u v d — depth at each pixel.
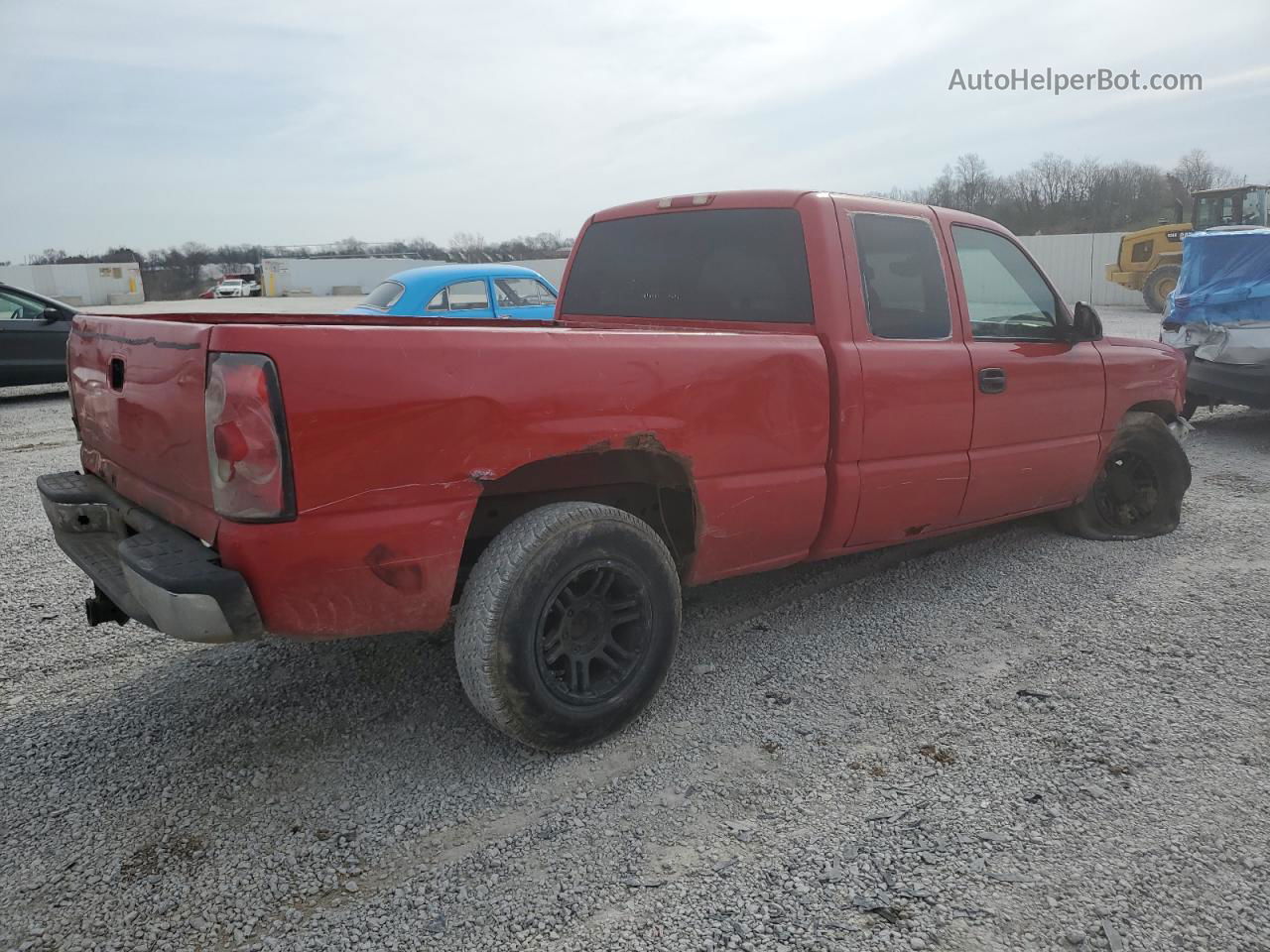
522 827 2.59
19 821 2.63
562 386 2.77
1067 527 5.32
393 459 2.48
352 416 2.41
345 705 3.32
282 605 2.43
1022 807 2.63
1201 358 8.35
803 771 2.86
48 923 2.21
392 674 3.57
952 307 4.06
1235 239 8.23
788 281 3.68
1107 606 4.22
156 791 2.78
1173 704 3.26
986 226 4.36
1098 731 3.07
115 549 3.08
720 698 3.36
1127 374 4.95
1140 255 24.22
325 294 56.16
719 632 3.98
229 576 2.34
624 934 2.16
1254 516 5.71
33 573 4.86
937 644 3.83
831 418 3.55
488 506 3.01
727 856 2.45
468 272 10.44
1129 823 2.55
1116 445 5.10
